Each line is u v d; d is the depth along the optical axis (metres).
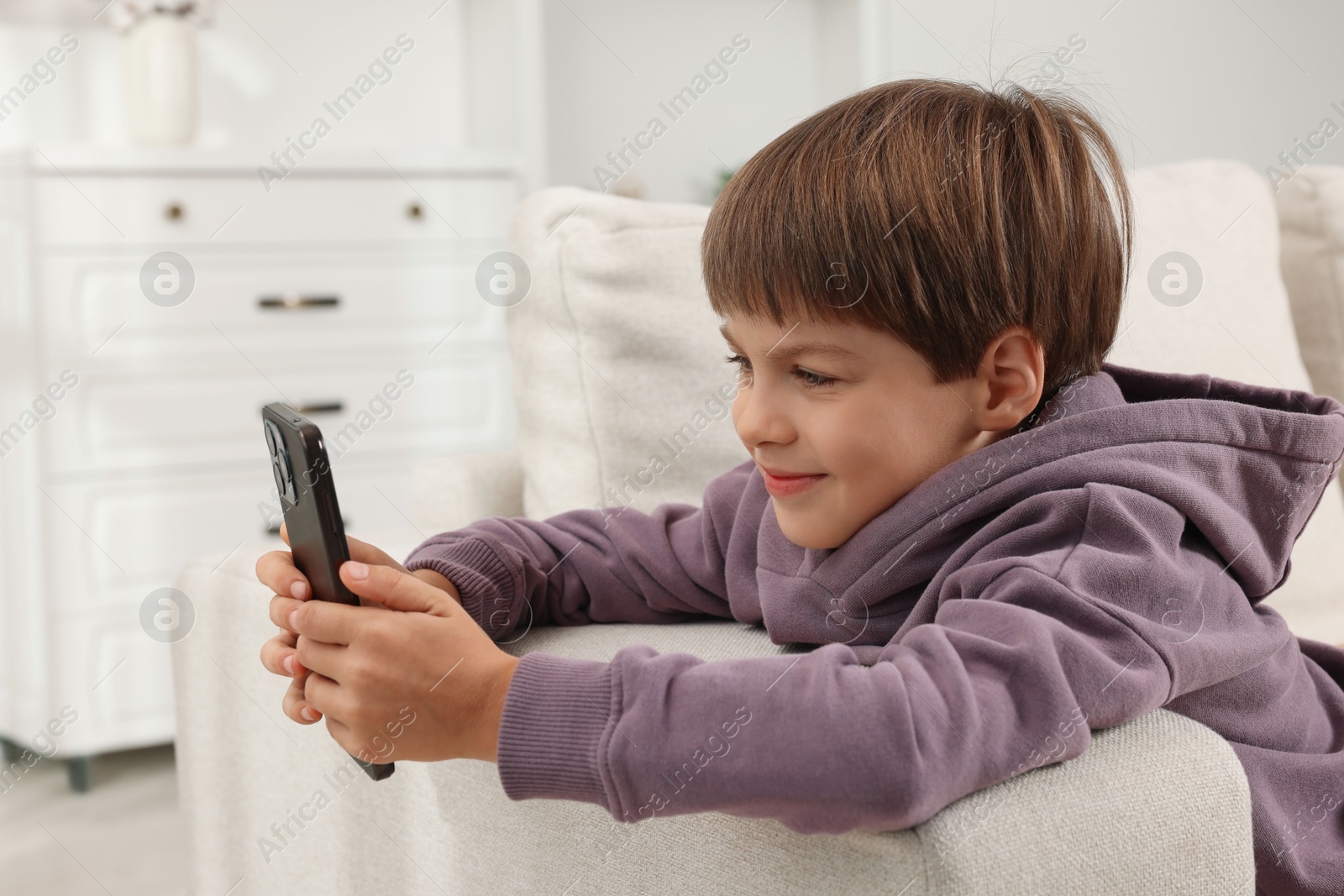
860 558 0.60
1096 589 0.51
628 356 0.95
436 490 1.02
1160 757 0.48
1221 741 0.50
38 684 1.81
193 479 1.93
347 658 0.52
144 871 1.41
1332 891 0.63
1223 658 0.54
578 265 0.96
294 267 1.99
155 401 1.89
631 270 0.96
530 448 0.98
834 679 0.45
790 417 0.58
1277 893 0.64
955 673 0.45
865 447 0.57
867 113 0.58
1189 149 2.45
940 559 0.60
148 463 1.89
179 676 0.89
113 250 1.84
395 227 2.06
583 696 0.49
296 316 2.00
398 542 0.87
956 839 0.43
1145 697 0.48
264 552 0.86
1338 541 1.08
